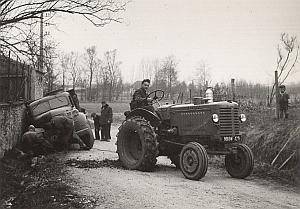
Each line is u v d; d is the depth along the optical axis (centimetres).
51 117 1293
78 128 1360
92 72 5288
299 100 1986
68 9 906
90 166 983
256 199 711
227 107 893
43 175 880
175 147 969
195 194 723
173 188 764
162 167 1034
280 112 1417
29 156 1078
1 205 671
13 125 1153
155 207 629
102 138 1812
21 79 1336
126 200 665
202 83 4147
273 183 872
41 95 2170
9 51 952
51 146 1175
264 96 2666
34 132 1151
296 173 940
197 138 927
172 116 977
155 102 1032
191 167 857
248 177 929
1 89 1144
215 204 658
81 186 756
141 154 967
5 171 877
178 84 4366
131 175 880
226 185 820
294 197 741
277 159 1048
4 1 869
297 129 1092
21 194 723
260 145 1158
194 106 930
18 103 1219
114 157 1183
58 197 680
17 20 896
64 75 5075
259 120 1421
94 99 5331
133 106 1035
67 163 1021
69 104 1402
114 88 5412
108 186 759
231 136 894
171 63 4391
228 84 2639
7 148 1067
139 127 952
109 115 1800
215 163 1122
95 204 638
